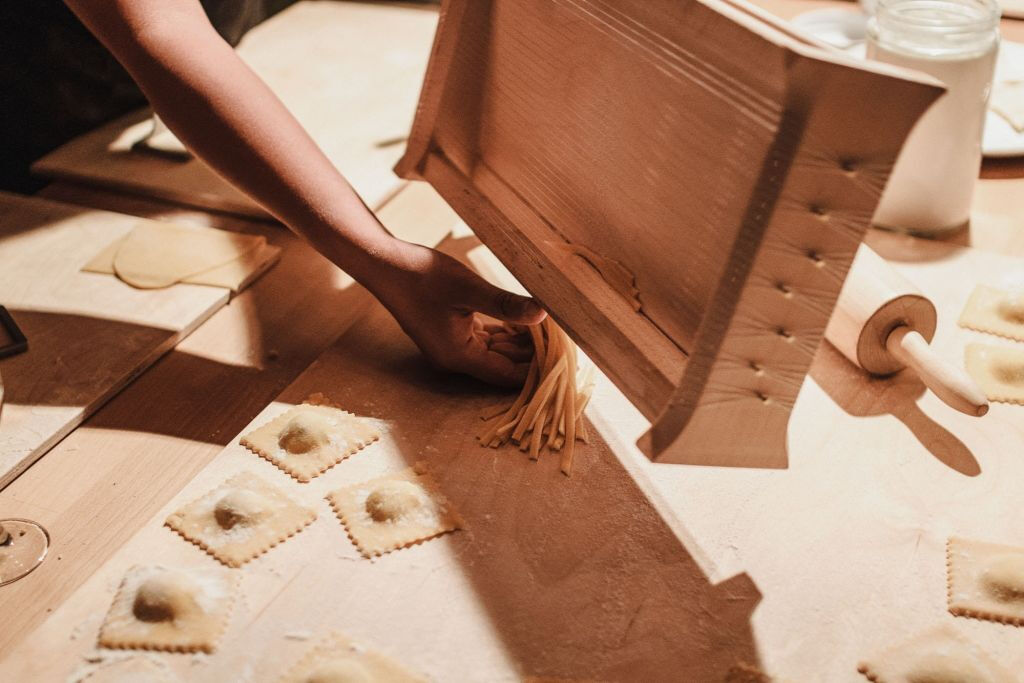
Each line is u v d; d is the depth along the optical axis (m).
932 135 1.24
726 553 0.89
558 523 0.92
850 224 0.73
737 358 0.78
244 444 1.00
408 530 0.90
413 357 1.14
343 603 0.84
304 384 1.09
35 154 1.78
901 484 0.97
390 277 1.03
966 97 1.20
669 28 0.82
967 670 0.77
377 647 0.80
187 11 1.06
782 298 0.76
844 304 1.08
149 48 1.02
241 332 1.20
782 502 0.95
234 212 1.43
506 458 0.99
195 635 0.80
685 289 0.86
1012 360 1.09
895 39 1.19
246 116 1.04
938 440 1.02
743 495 0.95
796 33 0.75
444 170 1.21
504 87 1.08
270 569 0.86
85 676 0.77
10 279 1.25
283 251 1.36
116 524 0.94
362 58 1.84
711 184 0.80
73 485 0.98
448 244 1.35
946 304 1.20
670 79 0.83
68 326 1.17
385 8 2.06
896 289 1.06
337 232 1.04
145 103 1.75
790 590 0.86
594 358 0.95
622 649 0.80
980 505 0.94
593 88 0.94
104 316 1.19
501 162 1.12
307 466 0.97
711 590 0.85
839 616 0.83
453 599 0.84
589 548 0.89
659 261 0.89
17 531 0.92
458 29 1.12
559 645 0.80
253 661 0.79
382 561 0.87
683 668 0.79
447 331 1.04
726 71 0.77
